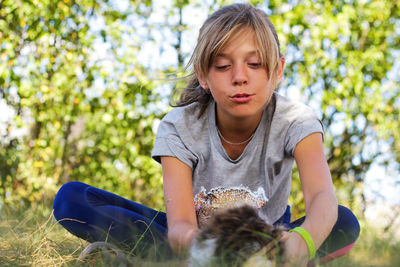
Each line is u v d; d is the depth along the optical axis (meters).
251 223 1.36
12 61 5.06
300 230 1.53
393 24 5.32
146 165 5.42
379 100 5.17
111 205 2.06
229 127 1.91
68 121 5.42
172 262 1.59
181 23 5.34
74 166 5.80
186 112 1.98
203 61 1.76
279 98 1.96
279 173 1.98
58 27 5.11
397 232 2.64
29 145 5.43
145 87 5.13
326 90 5.16
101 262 1.74
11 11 5.04
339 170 5.32
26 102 5.11
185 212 1.81
